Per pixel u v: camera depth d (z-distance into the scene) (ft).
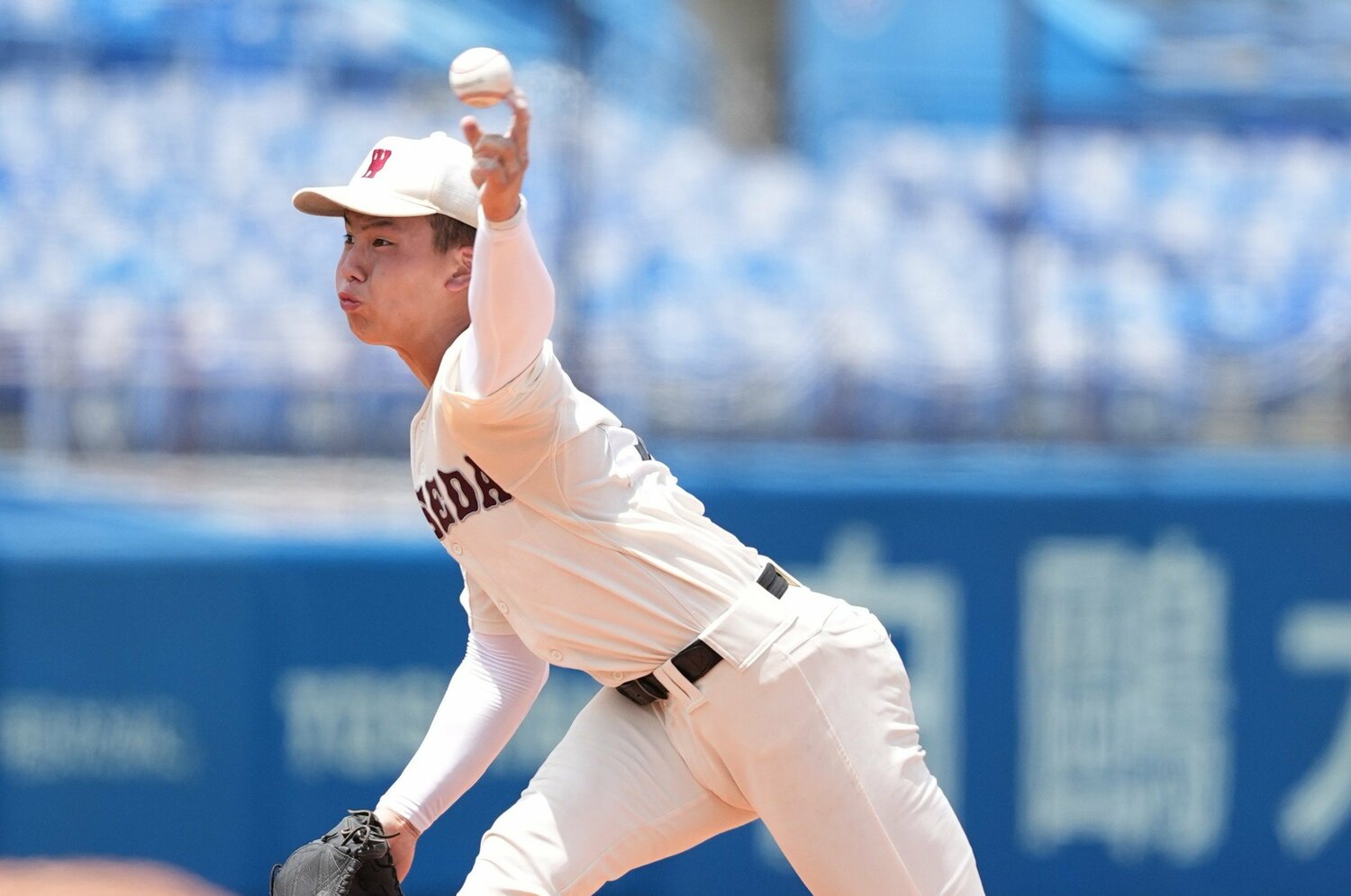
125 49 96.78
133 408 84.07
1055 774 76.02
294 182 94.89
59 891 42.22
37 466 80.48
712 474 76.02
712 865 73.92
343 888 29.32
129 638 72.08
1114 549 77.20
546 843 29.35
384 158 28.37
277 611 72.95
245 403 84.99
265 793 72.13
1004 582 76.59
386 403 85.81
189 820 71.56
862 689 29.45
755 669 28.55
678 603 28.50
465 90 23.85
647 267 95.09
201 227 91.81
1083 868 75.72
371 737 73.15
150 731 71.77
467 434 26.94
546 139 84.58
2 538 72.08
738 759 29.17
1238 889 76.43
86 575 72.23
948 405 90.12
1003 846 75.51
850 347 91.61
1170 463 82.02
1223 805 76.74
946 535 76.48
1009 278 90.68
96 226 90.94
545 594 28.84
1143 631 77.00
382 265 28.14
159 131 95.14
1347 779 77.25
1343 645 77.87
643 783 29.96
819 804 29.14
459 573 74.13
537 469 27.35
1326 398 94.07
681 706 29.17
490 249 24.67
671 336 89.92
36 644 71.56
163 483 80.23
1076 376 92.32
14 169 91.97
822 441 88.48
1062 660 76.54
